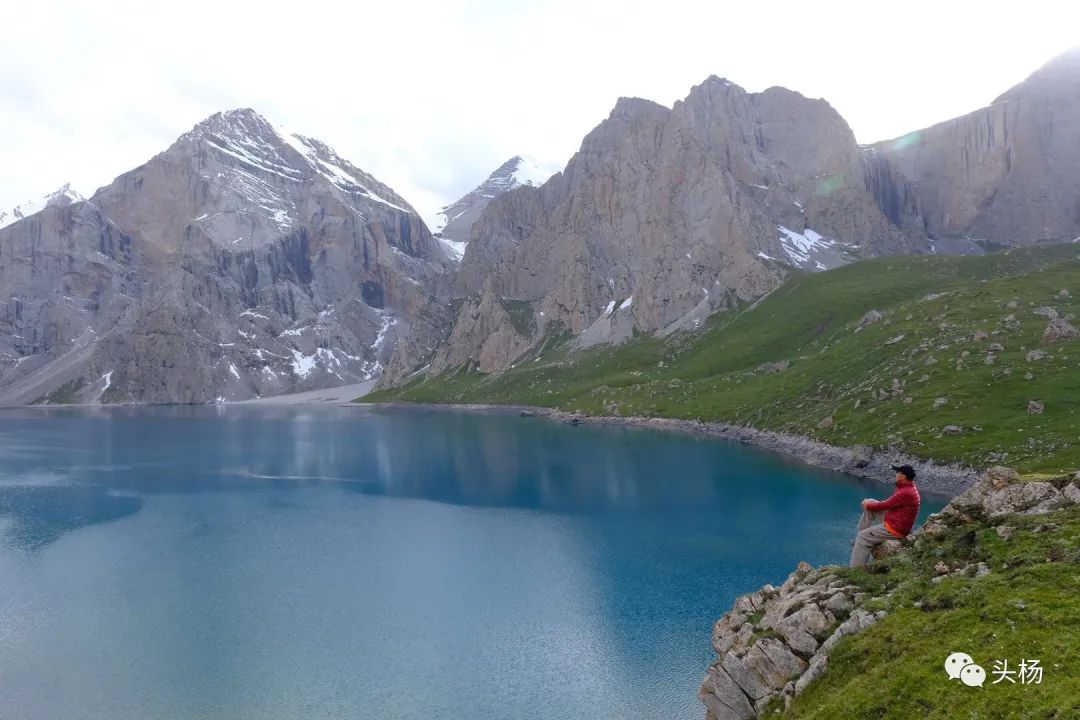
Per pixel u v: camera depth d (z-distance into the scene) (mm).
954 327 140000
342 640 55469
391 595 64875
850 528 81375
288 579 69875
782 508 91375
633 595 63188
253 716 45000
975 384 109750
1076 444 79562
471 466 136625
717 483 108562
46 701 47094
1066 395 95812
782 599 32969
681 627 56062
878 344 153250
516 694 46875
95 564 75625
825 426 124438
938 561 29219
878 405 121000
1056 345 114062
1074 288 148250
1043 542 26906
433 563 74312
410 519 94312
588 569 70875
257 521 94625
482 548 79438
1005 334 125875
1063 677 19406
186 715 45188
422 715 44656
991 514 31422
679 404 192000
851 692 23766
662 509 94938
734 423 158125
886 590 28781
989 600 24203
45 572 73188
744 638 32719
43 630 58312
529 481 119125
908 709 21469
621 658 51312
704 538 80125
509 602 62469
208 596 65438
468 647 53656
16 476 134375
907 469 32594
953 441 94438
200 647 54594
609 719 43812
